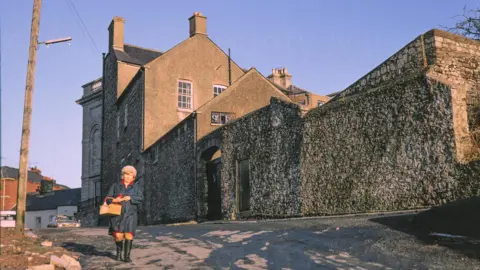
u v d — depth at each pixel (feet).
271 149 48.67
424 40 35.83
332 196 39.93
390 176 34.68
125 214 21.33
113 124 96.27
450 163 30.40
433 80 32.14
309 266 19.07
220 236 29.86
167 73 79.87
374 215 33.40
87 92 117.29
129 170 21.65
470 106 35.63
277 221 40.06
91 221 106.63
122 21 97.30
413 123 33.30
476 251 19.25
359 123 37.99
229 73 86.02
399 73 37.47
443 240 21.45
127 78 91.76
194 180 60.59
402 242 22.13
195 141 62.13
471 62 36.76
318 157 41.93
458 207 22.77
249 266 19.43
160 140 73.00
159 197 71.92
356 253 21.27
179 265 20.15
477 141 30.99
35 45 35.45
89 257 22.99
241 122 54.44
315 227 29.86
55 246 27.89
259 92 72.95
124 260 21.18
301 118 44.57
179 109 79.71
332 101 43.73
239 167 54.54
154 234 34.40
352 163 38.24
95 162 111.75
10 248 23.82
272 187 47.96
